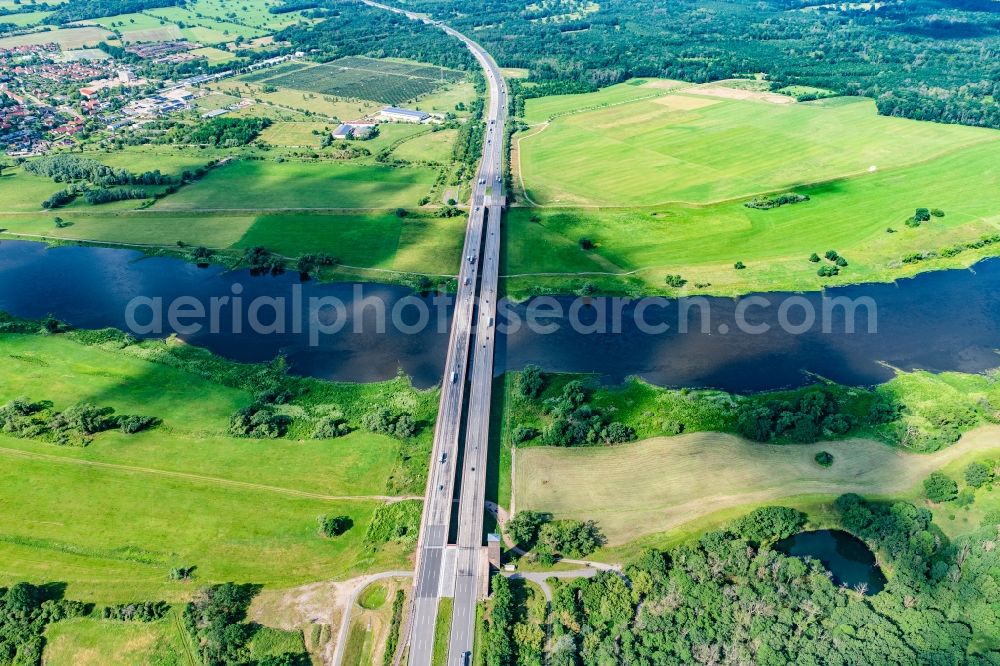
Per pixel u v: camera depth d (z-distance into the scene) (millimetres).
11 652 131125
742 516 153000
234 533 153625
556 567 144500
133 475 169000
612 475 167375
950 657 116875
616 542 149625
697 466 169250
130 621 135500
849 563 145875
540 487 164500
